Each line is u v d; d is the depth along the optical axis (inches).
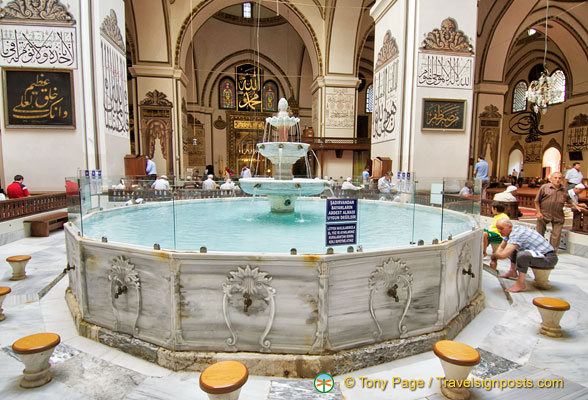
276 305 87.1
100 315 105.0
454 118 366.3
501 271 183.8
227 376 66.4
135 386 81.2
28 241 242.5
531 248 149.8
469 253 125.6
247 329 88.5
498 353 97.4
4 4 305.4
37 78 313.0
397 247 96.8
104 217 154.1
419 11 351.6
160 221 142.9
